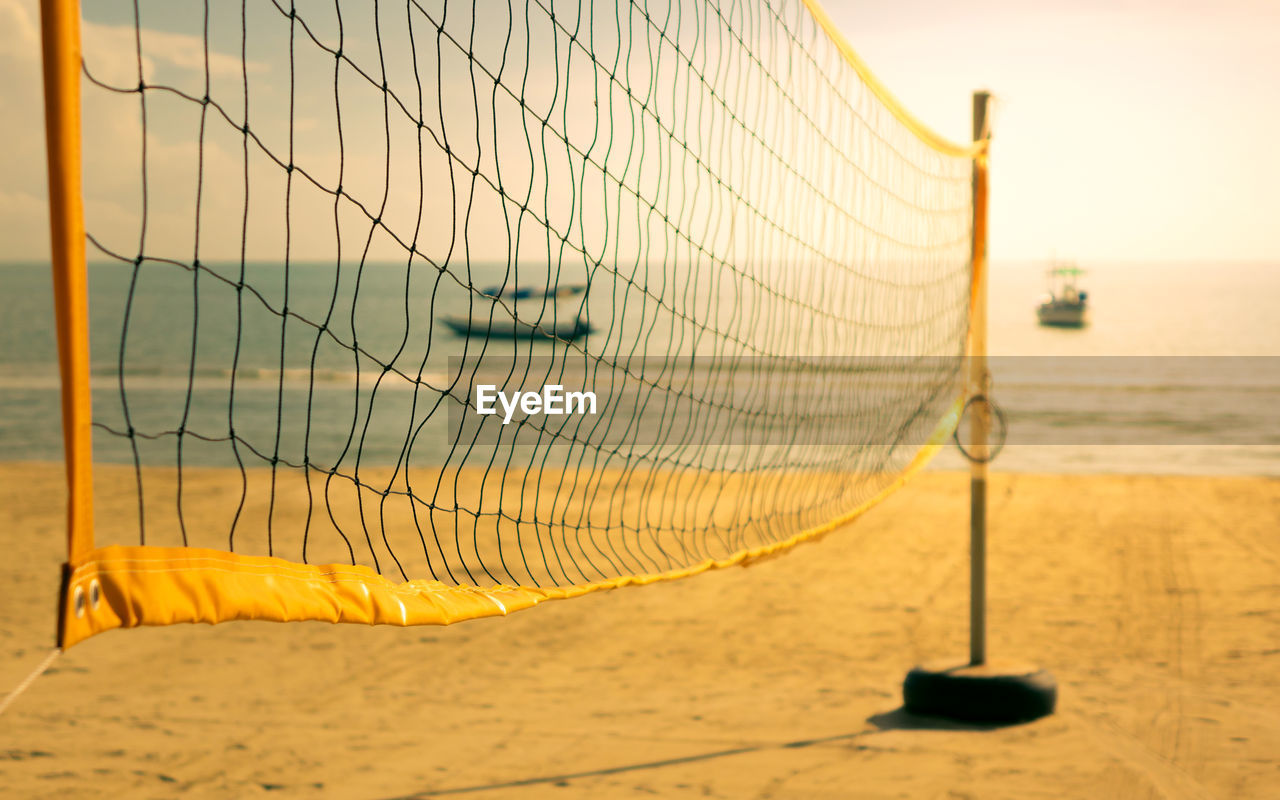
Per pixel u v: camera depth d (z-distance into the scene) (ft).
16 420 77.51
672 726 13.55
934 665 14.14
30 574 23.49
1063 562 25.52
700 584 22.84
